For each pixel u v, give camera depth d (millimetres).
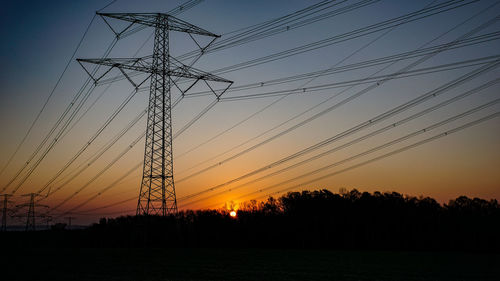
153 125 43375
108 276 31422
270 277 31016
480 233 71188
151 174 43000
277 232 84812
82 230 91500
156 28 42094
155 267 38125
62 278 30375
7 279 30078
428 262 43969
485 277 31469
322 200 84688
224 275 32188
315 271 35062
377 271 35219
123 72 40688
